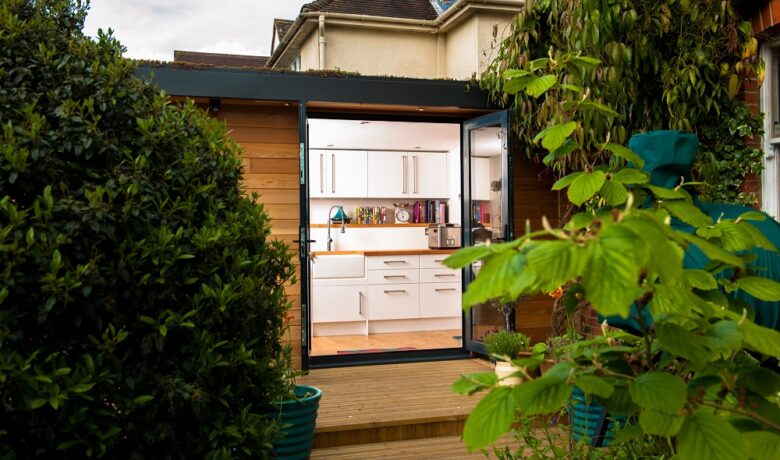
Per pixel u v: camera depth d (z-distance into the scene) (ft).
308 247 19.84
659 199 5.51
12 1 9.27
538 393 3.46
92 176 8.63
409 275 29.99
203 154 10.48
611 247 2.80
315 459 14.21
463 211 22.47
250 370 10.09
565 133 5.18
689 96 16.01
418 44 31.94
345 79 20.06
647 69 16.53
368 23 30.60
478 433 3.48
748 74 15.74
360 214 34.42
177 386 8.65
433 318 30.76
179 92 18.94
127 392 8.41
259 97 19.45
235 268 9.81
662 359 4.10
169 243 8.97
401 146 33.12
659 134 7.15
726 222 4.80
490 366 20.68
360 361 21.59
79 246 8.11
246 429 9.47
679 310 4.05
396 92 20.43
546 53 19.62
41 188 8.36
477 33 27.81
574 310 4.90
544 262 2.82
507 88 5.45
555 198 23.02
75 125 8.67
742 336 3.60
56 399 7.51
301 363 19.99
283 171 20.57
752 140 15.93
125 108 9.41
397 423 15.37
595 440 8.27
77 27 9.95
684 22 16.28
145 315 8.86
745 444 3.26
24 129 8.30
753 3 15.74
